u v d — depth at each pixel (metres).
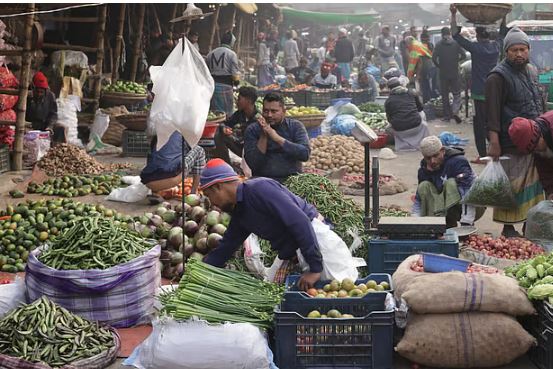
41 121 15.11
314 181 8.02
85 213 8.83
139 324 6.58
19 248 8.28
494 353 5.57
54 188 12.02
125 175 13.55
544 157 8.28
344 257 6.37
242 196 5.93
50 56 18.36
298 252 6.25
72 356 5.68
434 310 5.59
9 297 6.55
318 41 54.19
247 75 29.86
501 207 8.84
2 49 14.40
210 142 11.80
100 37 18.33
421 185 9.03
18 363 5.57
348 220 7.68
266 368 5.52
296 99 23.97
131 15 23.47
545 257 6.05
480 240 8.24
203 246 7.84
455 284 5.60
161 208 8.52
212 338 5.45
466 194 8.85
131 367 5.77
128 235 6.91
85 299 6.36
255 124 8.74
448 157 8.97
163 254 7.84
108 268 6.39
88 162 13.77
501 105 9.02
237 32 32.47
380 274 6.40
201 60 7.17
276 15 38.22
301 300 5.86
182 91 7.05
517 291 5.66
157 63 21.06
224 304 5.68
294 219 5.90
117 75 19.97
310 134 17.30
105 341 5.97
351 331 5.58
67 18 18.31
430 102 23.72
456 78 22.14
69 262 6.45
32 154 14.23
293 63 33.06
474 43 14.54
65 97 16.97
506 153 9.01
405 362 5.82
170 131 7.07
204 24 26.91
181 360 5.45
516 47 9.07
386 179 13.22
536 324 5.78
